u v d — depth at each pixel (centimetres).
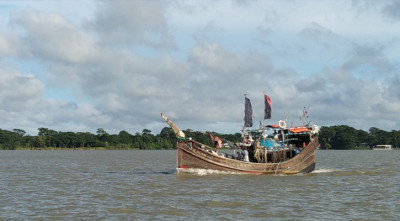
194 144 5159
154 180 4600
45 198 3381
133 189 3872
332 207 2988
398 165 7819
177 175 4975
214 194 3544
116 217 2675
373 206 3028
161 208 2947
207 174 5012
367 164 8319
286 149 5528
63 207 2995
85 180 4691
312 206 3022
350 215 2733
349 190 3816
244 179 4588
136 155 15075
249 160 5509
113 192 3697
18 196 3488
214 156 5044
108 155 14962
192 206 3017
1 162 9000
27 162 9031
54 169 6588
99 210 2889
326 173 5512
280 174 5212
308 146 5541
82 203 3150
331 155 15375
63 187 4056
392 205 3066
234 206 3017
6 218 2648
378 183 4356
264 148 5297
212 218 2642
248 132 5456
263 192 3659
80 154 16350
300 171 5431
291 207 2983
